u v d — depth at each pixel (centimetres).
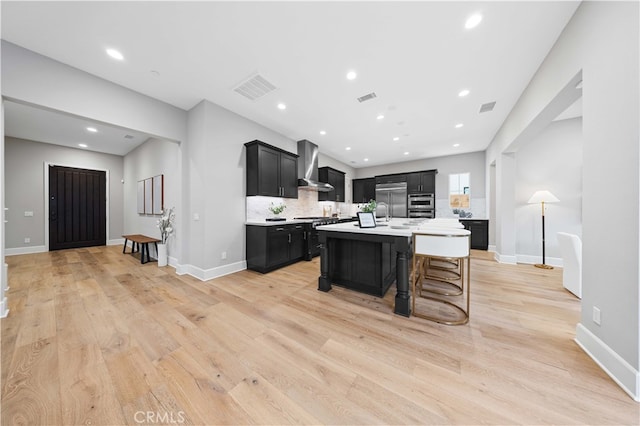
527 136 316
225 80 269
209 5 169
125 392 125
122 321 203
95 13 176
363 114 362
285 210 477
